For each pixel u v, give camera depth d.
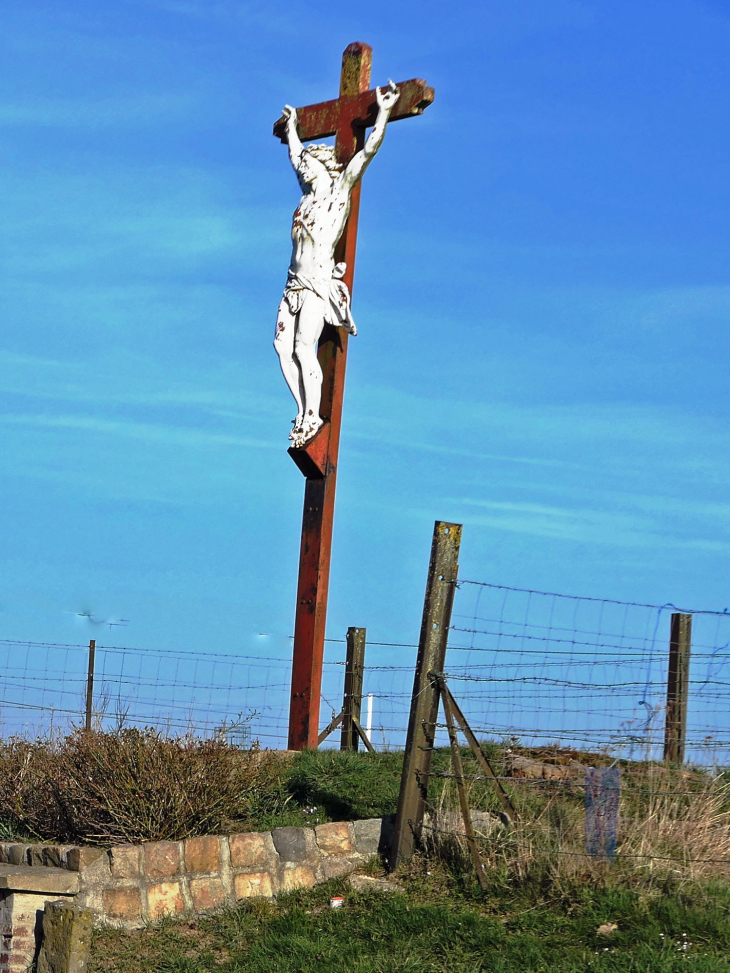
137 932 8.18
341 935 7.62
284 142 13.31
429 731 8.52
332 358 12.77
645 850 7.81
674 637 9.95
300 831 8.78
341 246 12.88
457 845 8.26
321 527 12.52
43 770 9.61
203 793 9.13
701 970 6.39
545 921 7.31
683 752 8.87
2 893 8.14
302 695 12.25
